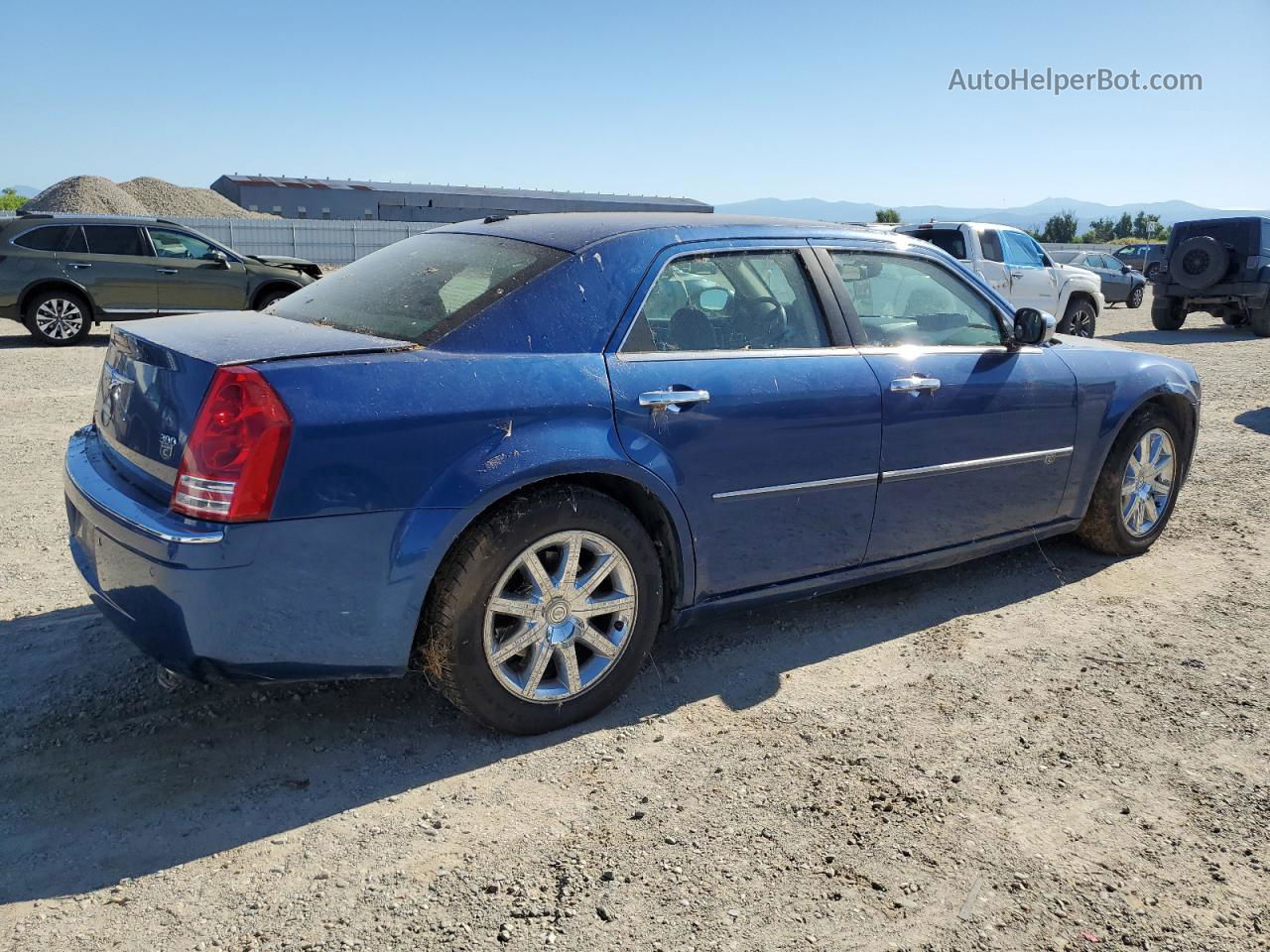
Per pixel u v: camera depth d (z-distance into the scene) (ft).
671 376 10.85
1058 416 14.58
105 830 8.73
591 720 10.89
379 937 7.48
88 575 9.96
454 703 10.09
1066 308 49.21
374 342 9.82
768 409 11.44
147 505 9.18
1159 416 16.20
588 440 10.11
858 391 12.23
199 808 9.09
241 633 8.84
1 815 8.87
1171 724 11.00
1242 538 17.58
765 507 11.69
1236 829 9.11
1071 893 8.18
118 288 45.91
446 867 8.33
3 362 38.11
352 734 10.48
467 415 9.49
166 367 9.39
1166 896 8.18
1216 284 55.52
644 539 10.68
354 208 216.95
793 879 8.26
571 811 9.16
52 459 21.76
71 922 7.57
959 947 7.54
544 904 7.88
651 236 11.38
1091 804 9.44
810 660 12.50
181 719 10.66
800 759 10.14
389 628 9.39
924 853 8.64
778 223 12.71
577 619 10.44
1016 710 11.25
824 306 12.49
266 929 7.55
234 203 196.85
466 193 226.17
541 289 10.45
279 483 8.71
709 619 12.72
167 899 7.86
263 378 8.77
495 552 9.66
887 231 13.89
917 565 13.57
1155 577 15.67
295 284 49.98
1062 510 15.26
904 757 10.21
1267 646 13.14
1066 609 14.32
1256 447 24.57
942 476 13.32
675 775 9.78
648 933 7.58
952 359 13.39
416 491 9.25
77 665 11.76
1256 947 7.61
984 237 45.24
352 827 8.87
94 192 147.95
